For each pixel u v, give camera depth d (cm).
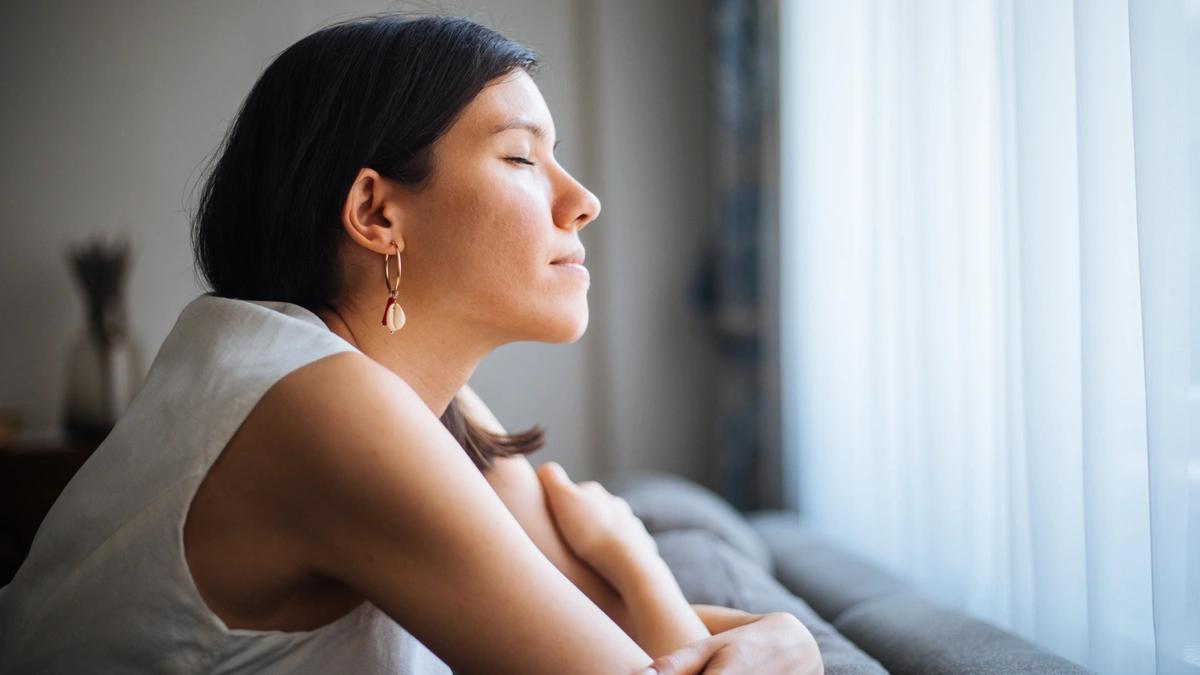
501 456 111
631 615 102
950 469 168
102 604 70
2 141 271
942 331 169
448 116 81
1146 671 120
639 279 298
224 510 69
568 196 86
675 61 298
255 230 83
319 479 66
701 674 76
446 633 66
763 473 272
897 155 184
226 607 70
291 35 283
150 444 71
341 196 80
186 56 279
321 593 73
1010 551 145
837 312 219
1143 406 121
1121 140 120
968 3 159
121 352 254
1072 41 131
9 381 273
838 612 146
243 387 69
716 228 282
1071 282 133
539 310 84
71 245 274
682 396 300
